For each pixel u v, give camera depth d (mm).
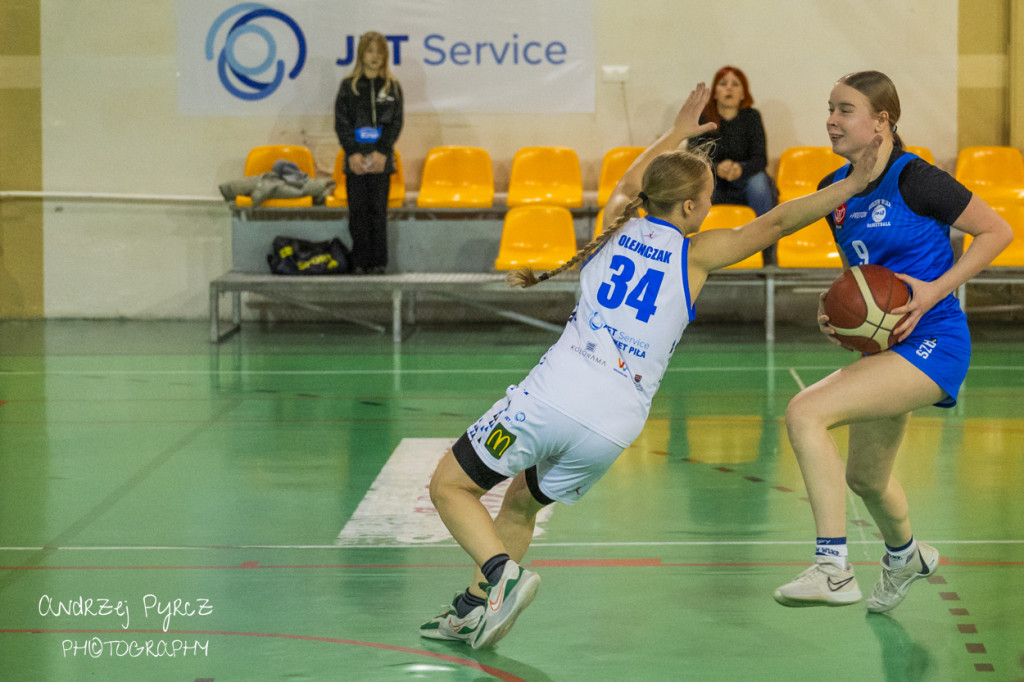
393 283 15125
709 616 5582
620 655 5105
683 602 5781
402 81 16844
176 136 17016
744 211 14867
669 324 4598
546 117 16859
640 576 6188
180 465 8758
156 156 17078
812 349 14328
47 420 10422
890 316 4707
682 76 16703
